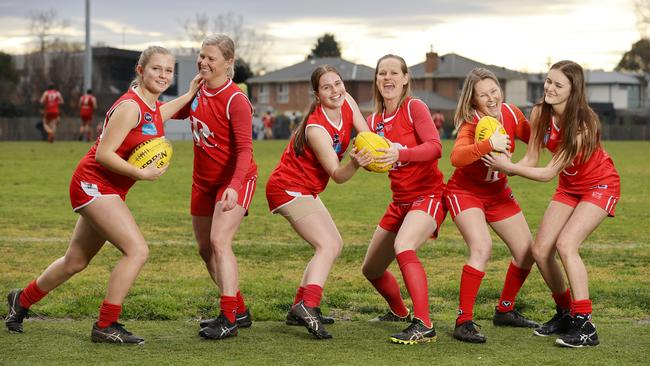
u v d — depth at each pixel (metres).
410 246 5.68
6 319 5.82
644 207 14.12
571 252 5.59
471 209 5.83
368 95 75.81
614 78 94.31
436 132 5.77
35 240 10.19
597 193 5.71
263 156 28.17
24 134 42.84
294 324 6.13
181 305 6.67
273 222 12.12
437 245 9.98
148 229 11.30
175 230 11.23
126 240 5.44
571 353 5.23
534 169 5.66
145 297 6.90
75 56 58.69
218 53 5.67
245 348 5.35
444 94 76.06
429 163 5.82
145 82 5.46
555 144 5.79
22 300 5.74
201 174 5.99
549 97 5.67
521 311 6.63
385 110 5.95
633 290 7.32
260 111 65.69
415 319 5.54
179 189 16.83
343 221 12.36
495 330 6.00
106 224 5.43
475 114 5.88
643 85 97.75
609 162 5.82
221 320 5.65
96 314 6.39
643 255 9.27
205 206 6.07
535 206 14.30
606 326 6.06
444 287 7.56
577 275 5.52
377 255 6.11
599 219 5.70
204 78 5.73
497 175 5.83
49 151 28.75
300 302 5.65
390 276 6.27
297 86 83.62
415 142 5.84
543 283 7.64
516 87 76.75
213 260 6.16
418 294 5.56
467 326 5.59
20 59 60.91
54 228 11.26
